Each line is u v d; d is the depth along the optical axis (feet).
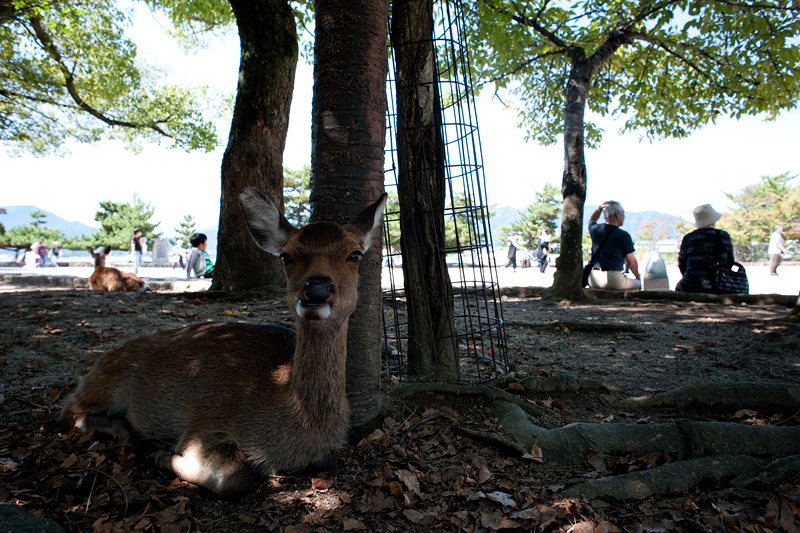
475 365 16.26
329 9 10.32
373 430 10.98
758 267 94.38
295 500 8.66
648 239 152.35
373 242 10.68
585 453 10.09
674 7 34.04
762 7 32.35
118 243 127.75
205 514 8.33
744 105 39.99
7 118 54.13
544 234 77.25
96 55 51.70
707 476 9.12
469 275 61.36
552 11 37.63
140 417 10.68
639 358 17.39
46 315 20.66
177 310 22.97
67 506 8.29
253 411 9.45
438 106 13.52
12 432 10.87
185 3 39.63
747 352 17.28
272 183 27.99
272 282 28.30
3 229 108.47
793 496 8.34
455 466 9.70
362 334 10.90
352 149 10.50
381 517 8.34
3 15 39.99
